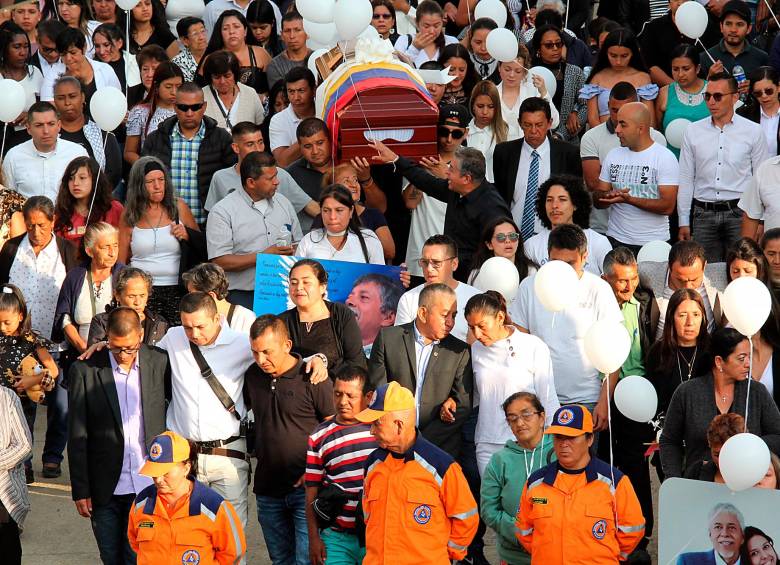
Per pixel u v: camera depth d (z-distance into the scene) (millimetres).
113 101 30469
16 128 35125
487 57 37406
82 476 23172
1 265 29781
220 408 23375
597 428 24547
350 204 27891
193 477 20906
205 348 23438
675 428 22891
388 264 30469
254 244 29953
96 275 28281
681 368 24219
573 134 37406
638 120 31094
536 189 31484
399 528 20031
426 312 23406
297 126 32312
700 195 33031
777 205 30344
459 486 20125
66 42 37312
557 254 24891
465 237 28656
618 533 20312
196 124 32938
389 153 29359
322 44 34000
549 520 20219
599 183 31984
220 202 30125
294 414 22938
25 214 29594
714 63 33781
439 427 23625
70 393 23266
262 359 22578
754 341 24172
